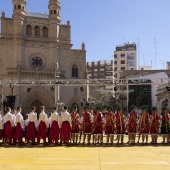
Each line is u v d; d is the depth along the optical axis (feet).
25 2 235.40
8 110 71.92
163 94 198.39
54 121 70.49
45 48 237.86
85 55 249.55
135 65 456.45
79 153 54.70
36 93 227.61
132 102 267.18
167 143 70.90
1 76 223.51
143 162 44.86
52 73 232.12
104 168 40.34
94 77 522.88
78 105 241.35
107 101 309.63
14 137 70.90
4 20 229.45
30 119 71.61
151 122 70.49
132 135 70.49
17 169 39.75
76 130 71.46
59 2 245.04
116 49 471.21
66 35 246.68
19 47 227.40
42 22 239.91
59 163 44.19
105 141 80.69
